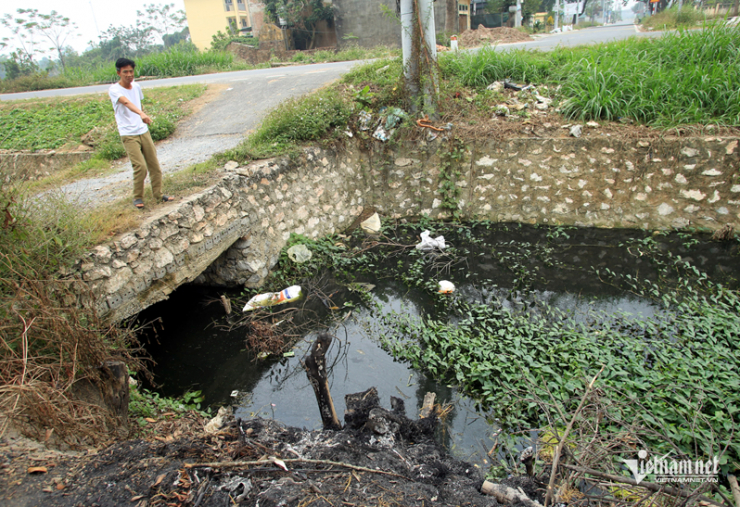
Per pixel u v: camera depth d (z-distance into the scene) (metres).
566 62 9.24
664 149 7.23
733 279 6.00
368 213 8.68
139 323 5.58
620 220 7.75
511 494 2.75
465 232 7.93
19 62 21.33
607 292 5.95
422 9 7.67
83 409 3.01
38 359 3.14
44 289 3.38
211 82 12.59
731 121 7.25
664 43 9.10
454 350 4.75
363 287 6.40
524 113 8.18
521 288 6.19
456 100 8.62
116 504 2.38
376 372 4.73
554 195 7.93
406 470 3.03
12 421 2.79
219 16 33.78
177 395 4.55
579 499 2.71
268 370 4.89
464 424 3.99
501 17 29.02
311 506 2.44
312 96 8.40
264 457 2.90
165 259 4.82
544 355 4.56
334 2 22.67
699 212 7.38
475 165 8.12
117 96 4.62
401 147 8.24
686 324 4.90
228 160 6.61
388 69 9.27
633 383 3.93
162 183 5.46
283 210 6.85
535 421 3.93
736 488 2.40
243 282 6.34
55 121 10.68
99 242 4.26
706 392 3.81
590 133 7.61
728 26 8.79
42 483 2.48
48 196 4.66
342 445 3.20
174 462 2.75
